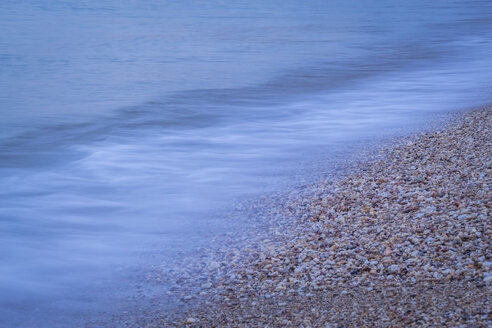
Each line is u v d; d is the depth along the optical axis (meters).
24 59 29.02
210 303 5.37
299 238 6.63
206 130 14.20
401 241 6.00
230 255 6.41
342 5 68.19
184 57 29.03
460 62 25.03
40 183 10.30
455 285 4.86
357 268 5.61
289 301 5.16
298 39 36.06
